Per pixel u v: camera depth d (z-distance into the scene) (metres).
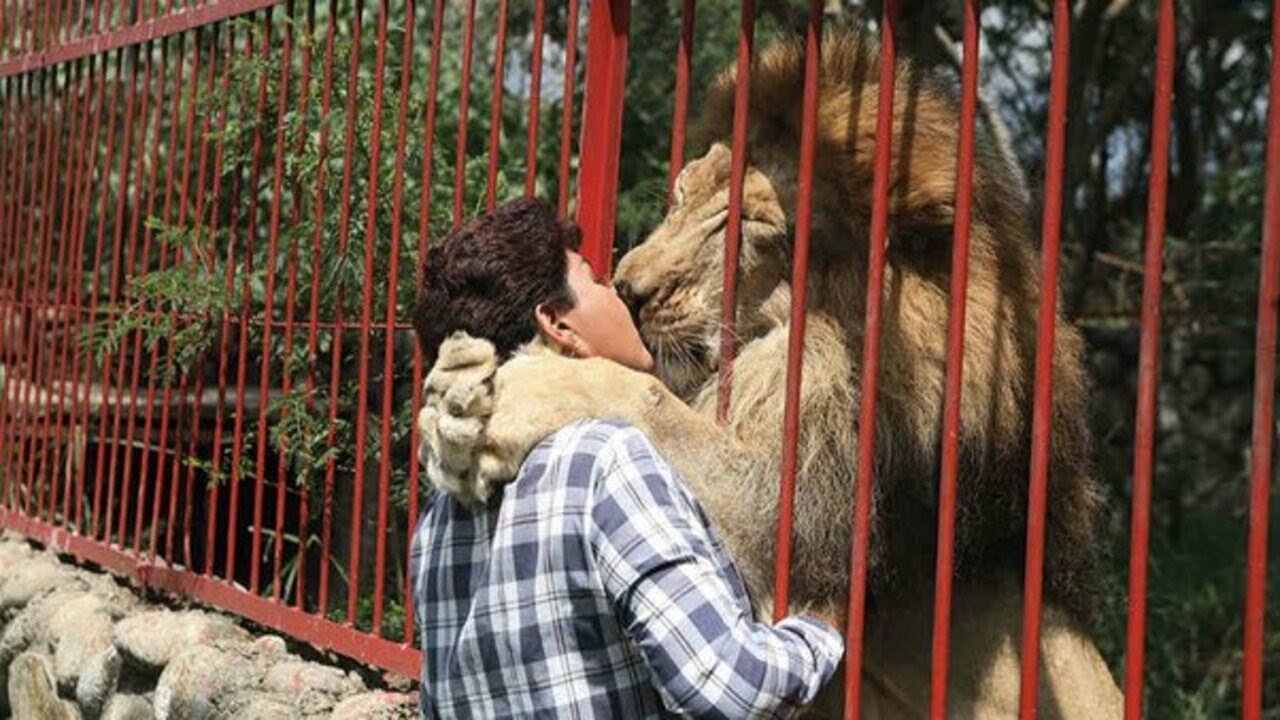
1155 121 2.41
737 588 2.54
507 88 7.59
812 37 2.89
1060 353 3.31
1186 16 9.07
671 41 8.10
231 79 5.12
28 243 6.37
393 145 4.76
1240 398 10.91
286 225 5.23
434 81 4.03
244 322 4.79
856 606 2.77
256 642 4.56
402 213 4.19
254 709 4.10
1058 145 2.56
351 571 4.29
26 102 6.47
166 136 6.88
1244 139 10.26
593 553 2.42
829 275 3.21
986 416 3.08
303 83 4.62
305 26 4.66
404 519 5.39
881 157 2.78
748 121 3.36
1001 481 3.16
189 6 5.21
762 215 3.26
